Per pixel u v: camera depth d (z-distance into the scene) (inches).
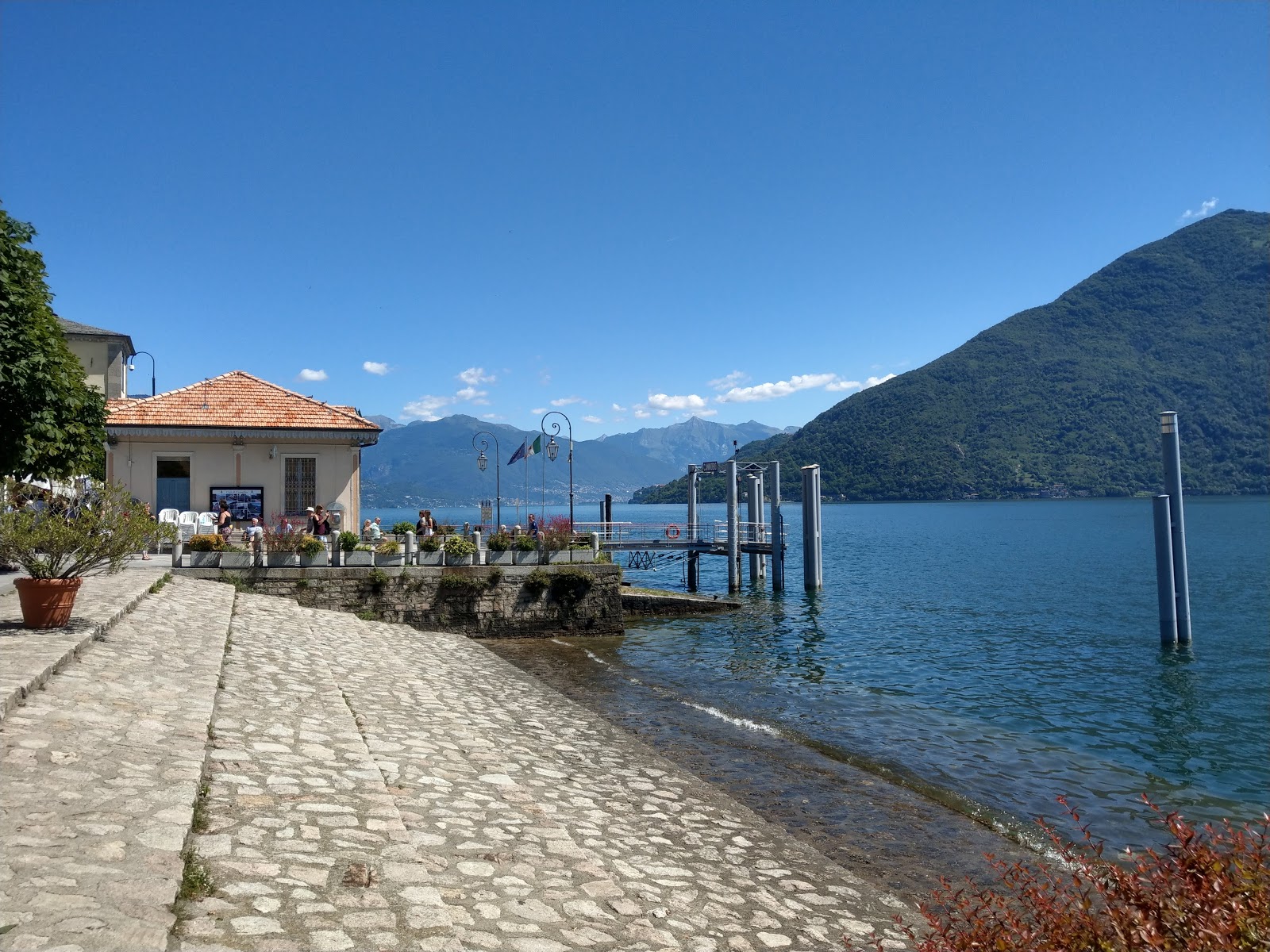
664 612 1193.4
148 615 520.4
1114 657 903.7
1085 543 2733.8
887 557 2374.5
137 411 1049.5
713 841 329.4
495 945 188.5
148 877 175.3
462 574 880.3
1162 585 953.5
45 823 191.8
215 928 164.9
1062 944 173.5
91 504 445.4
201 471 1045.8
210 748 285.9
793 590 1578.5
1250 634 1051.3
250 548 848.9
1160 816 427.2
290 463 1070.4
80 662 357.7
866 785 446.3
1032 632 1067.3
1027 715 649.6
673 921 235.5
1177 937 160.4
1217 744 576.1
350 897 192.9
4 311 508.7
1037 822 404.8
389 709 438.0
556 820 308.8
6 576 621.3
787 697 683.4
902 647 954.1
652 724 555.5
